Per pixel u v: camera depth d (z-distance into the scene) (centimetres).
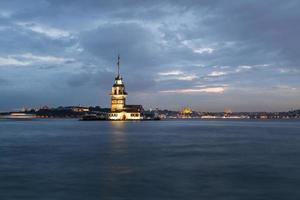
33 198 3472
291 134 13400
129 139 10256
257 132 14950
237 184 4056
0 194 3606
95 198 3475
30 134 12725
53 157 6159
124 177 4403
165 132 14162
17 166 5194
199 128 19075
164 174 4616
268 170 4941
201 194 3616
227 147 8019
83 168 5025
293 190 3784
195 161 5741
